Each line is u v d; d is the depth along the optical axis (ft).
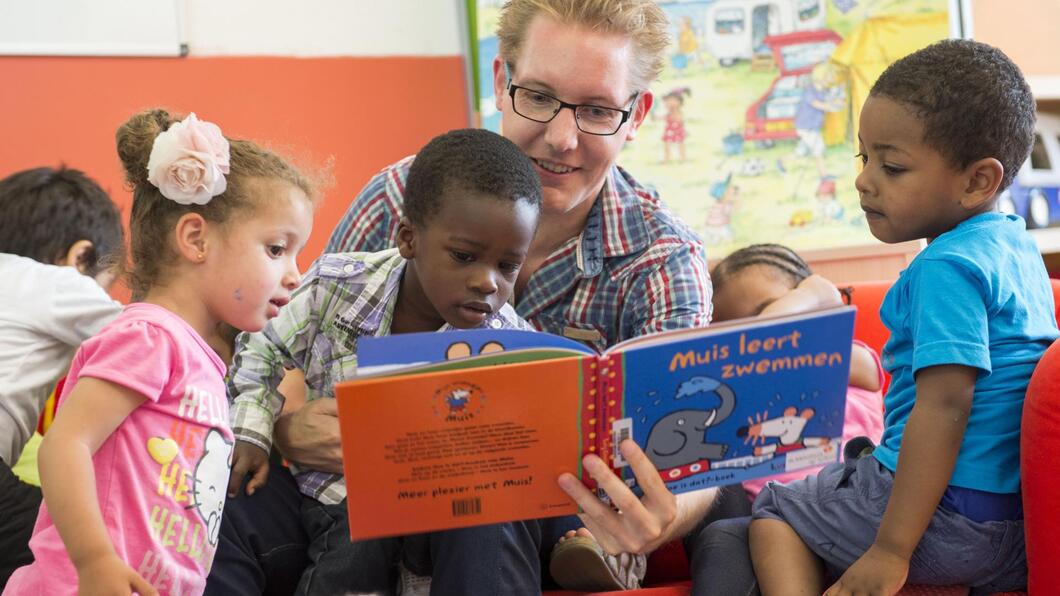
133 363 4.00
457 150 4.57
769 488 5.01
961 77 4.43
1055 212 11.02
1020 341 4.42
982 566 4.38
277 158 4.66
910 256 10.77
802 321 3.72
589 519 3.95
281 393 5.31
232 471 4.88
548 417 3.69
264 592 4.94
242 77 10.08
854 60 10.84
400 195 5.79
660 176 10.52
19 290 6.29
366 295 5.11
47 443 3.80
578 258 5.64
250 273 4.41
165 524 4.07
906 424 4.29
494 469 3.76
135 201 4.53
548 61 5.04
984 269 4.31
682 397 3.76
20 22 9.38
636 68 5.23
